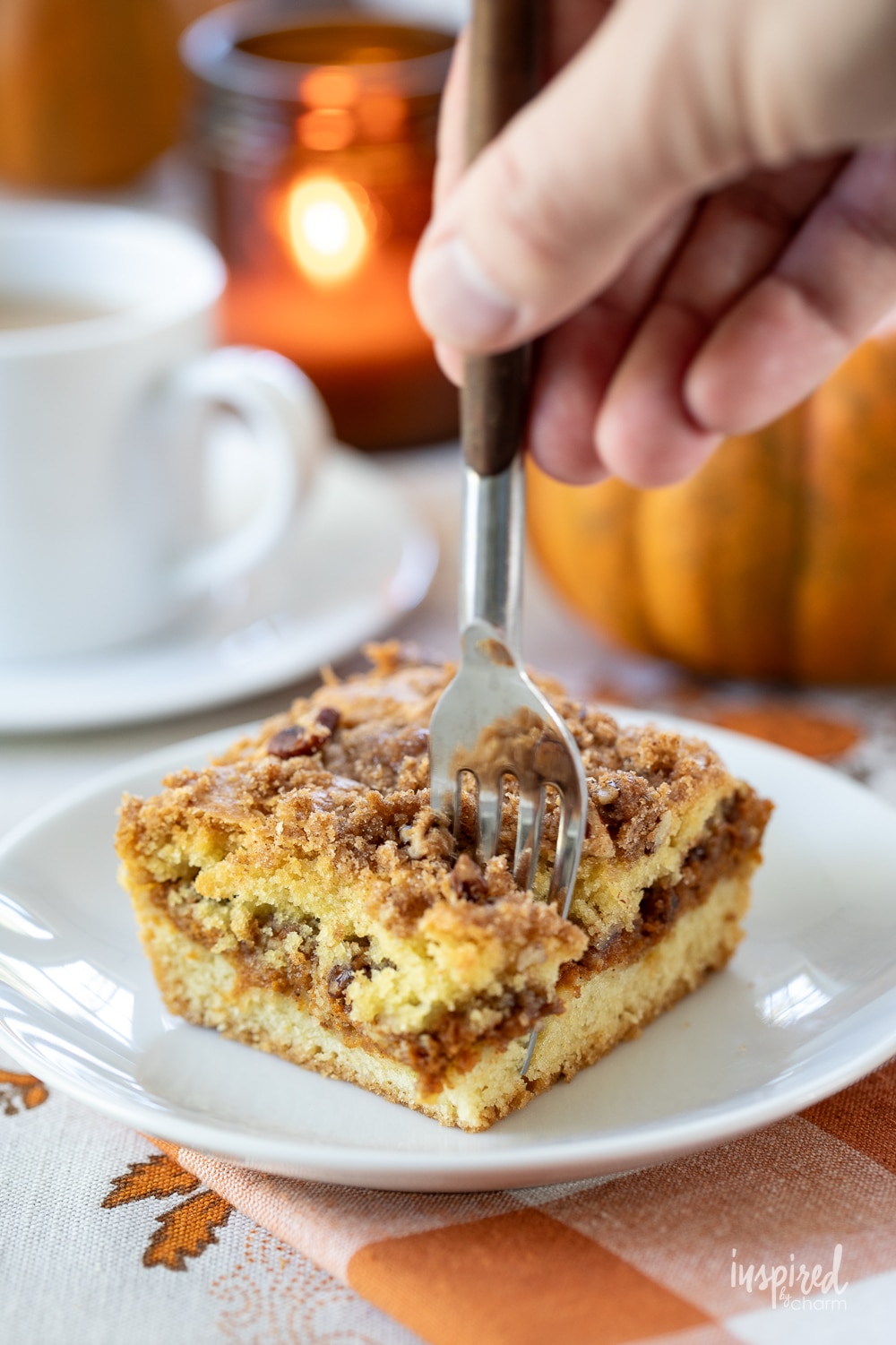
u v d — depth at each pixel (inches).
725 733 20.2
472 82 16.5
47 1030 17.3
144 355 21.7
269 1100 17.4
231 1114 17.2
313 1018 17.7
